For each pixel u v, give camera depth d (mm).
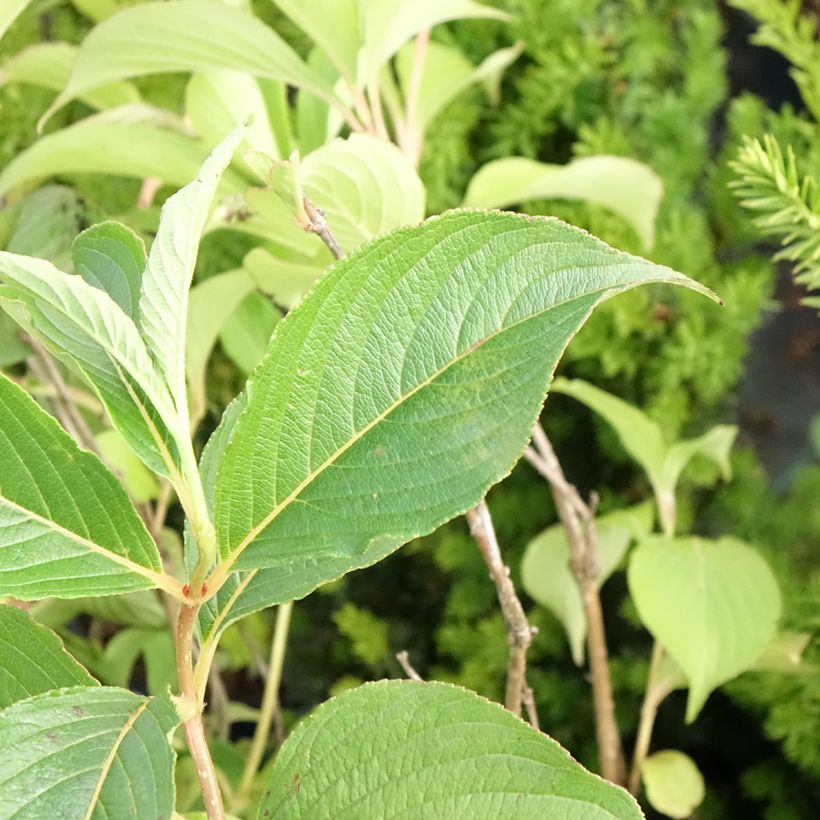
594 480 522
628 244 460
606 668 421
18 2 349
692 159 468
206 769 203
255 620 568
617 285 183
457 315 187
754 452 502
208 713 561
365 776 214
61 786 177
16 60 409
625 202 390
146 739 182
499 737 209
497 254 185
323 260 315
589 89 476
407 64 421
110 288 217
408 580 572
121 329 173
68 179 516
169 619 376
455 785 209
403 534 188
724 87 472
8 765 178
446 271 186
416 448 190
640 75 469
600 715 426
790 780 477
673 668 434
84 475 192
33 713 184
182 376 182
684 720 499
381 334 186
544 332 185
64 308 170
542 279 185
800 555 471
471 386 189
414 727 214
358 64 349
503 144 494
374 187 284
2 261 165
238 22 320
